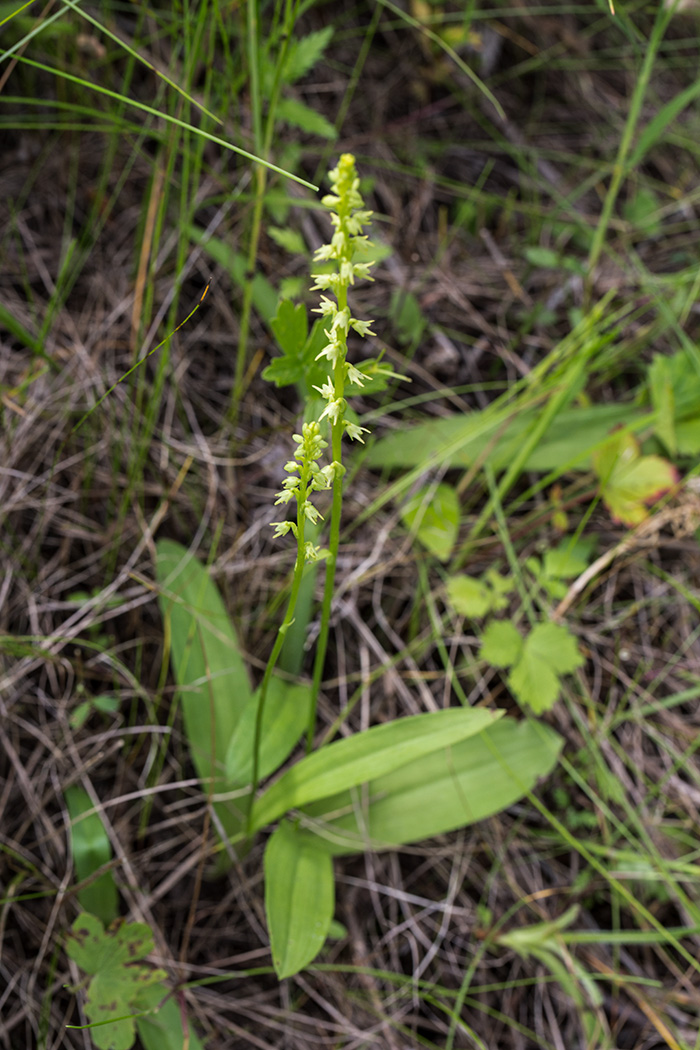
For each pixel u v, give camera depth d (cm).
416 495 39
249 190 40
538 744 36
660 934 34
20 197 40
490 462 39
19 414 37
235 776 33
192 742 34
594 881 37
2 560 36
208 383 40
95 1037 31
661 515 38
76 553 37
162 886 34
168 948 35
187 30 35
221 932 35
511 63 46
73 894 34
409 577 39
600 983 36
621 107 48
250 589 38
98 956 31
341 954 36
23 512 37
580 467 39
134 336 37
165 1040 32
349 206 26
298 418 39
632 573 40
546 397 39
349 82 44
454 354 41
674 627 40
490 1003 36
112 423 38
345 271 26
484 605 37
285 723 34
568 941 36
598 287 43
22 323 38
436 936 36
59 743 35
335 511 29
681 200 44
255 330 40
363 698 37
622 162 40
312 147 42
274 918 32
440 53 45
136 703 36
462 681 38
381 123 44
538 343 42
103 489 38
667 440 38
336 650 38
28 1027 33
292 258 41
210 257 40
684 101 38
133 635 37
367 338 41
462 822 34
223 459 38
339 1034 35
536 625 36
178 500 38
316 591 38
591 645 39
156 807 36
